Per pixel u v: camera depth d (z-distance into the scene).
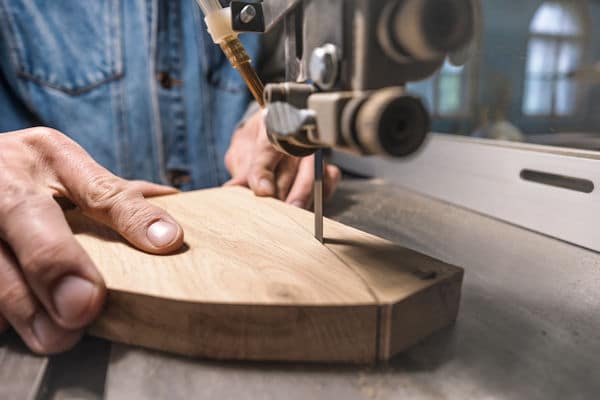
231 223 0.57
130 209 0.49
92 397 0.35
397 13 0.28
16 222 0.39
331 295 0.36
